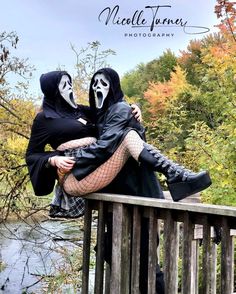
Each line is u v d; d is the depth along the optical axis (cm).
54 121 339
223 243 269
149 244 304
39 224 653
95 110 350
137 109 339
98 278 329
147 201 298
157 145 755
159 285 328
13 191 604
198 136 576
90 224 340
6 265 713
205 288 279
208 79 596
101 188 328
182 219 289
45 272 600
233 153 527
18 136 625
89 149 319
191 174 295
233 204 536
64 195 346
